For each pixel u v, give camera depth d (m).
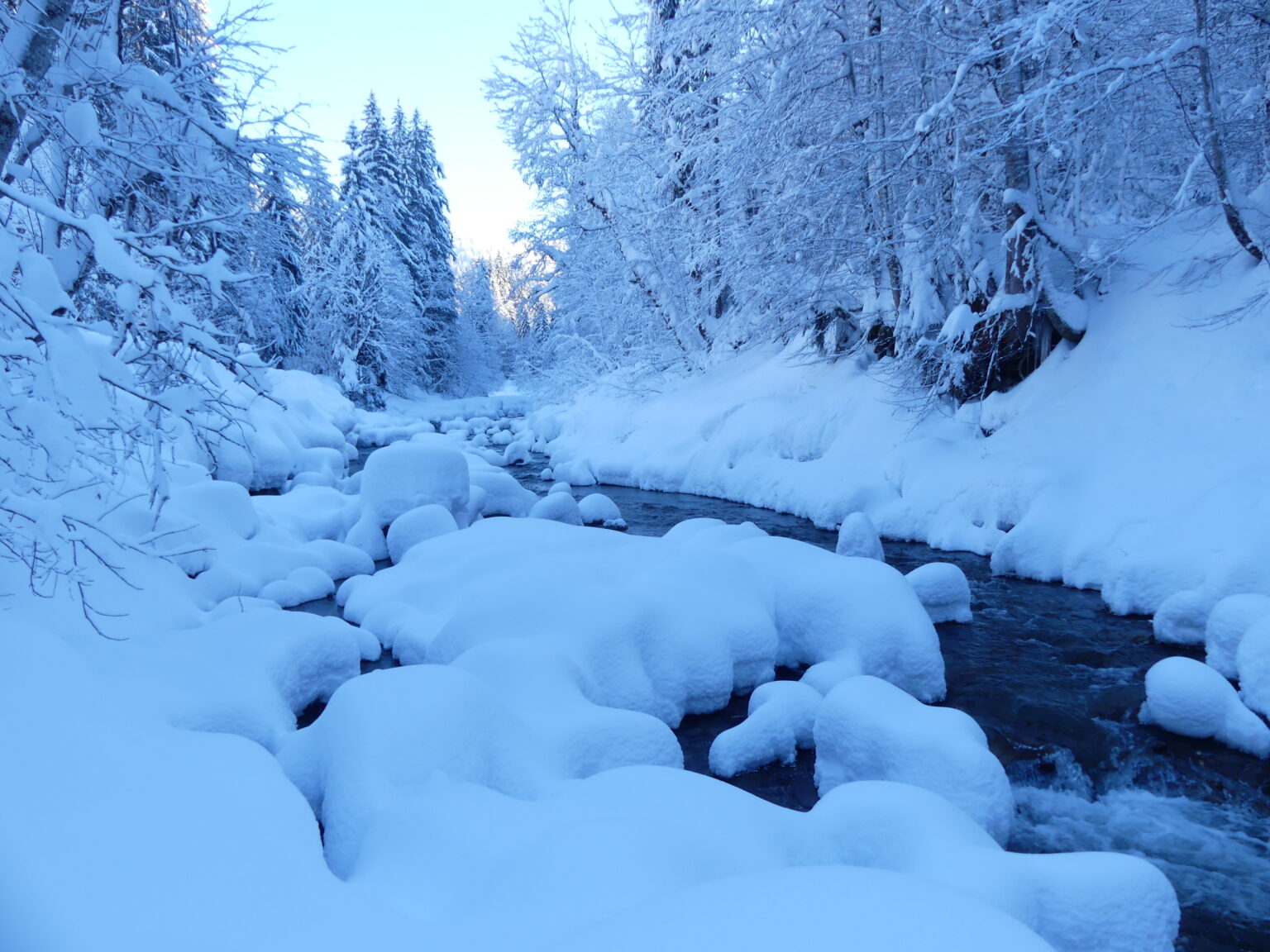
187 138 6.62
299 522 11.62
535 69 21.55
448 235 45.91
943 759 4.19
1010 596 8.68
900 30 12.91
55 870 2.15
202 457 13.45
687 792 3.49
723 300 21.48
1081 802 4.89
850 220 14.30
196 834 2.61
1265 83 9.65
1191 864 4.23
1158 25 10.85
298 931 2.32
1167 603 7.21
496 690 4.92
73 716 3.06
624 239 21.56
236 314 5.53
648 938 1.92
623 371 22.97
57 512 3.79
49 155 5.99
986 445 11.31
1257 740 5.22
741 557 7.23
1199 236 10.93
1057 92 9.55
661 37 16.08
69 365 3.73
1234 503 7.79
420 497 11.07
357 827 3.50
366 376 36.69
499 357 57.03
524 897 2.55
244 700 4.91
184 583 7.38
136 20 7.37
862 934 1.83
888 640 6.11
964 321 11.49
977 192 12.45
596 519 13.09
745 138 14.30
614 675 5.68
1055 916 3.04
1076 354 11.22
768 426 15.76
